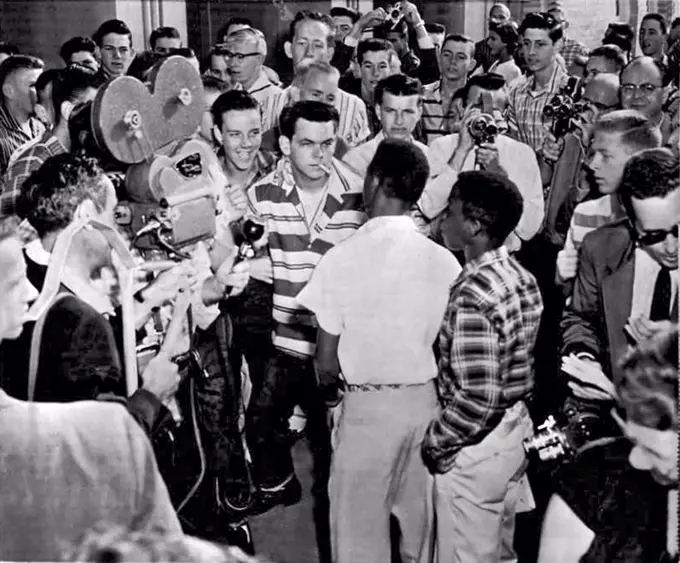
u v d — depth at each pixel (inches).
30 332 75.0
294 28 121.5
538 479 112.5
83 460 72.9
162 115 88.5
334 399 95.6
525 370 80.7
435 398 85.0
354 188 106.6
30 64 121.0
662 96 107.5
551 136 115.3
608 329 91.5
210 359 95.7
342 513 86.7
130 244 88.0
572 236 101.7
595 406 86.7
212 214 91.4
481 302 76.7
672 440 68.4
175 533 78.0
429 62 128.4
